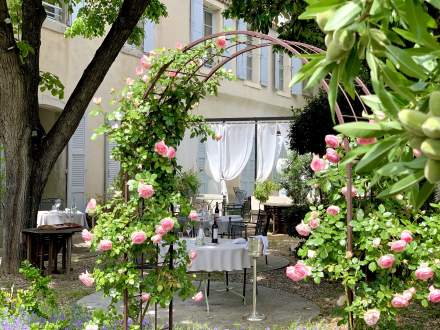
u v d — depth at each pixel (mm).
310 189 12016
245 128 13945
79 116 7867
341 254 3723
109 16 9742
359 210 3709
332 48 903
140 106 3881
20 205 7688
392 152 992
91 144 12766
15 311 3980
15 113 7539
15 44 7164
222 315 5730
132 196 3861
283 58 20250
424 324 5254
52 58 11625
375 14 912
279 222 13227
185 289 3963
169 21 14727
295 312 5863
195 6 15648
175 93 4035
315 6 914
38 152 7820
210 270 5980
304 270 3627
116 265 3809
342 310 3852
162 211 3840
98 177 13016
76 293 6598
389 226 3656
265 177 13578
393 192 908
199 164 16047
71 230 7812
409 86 957
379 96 904
